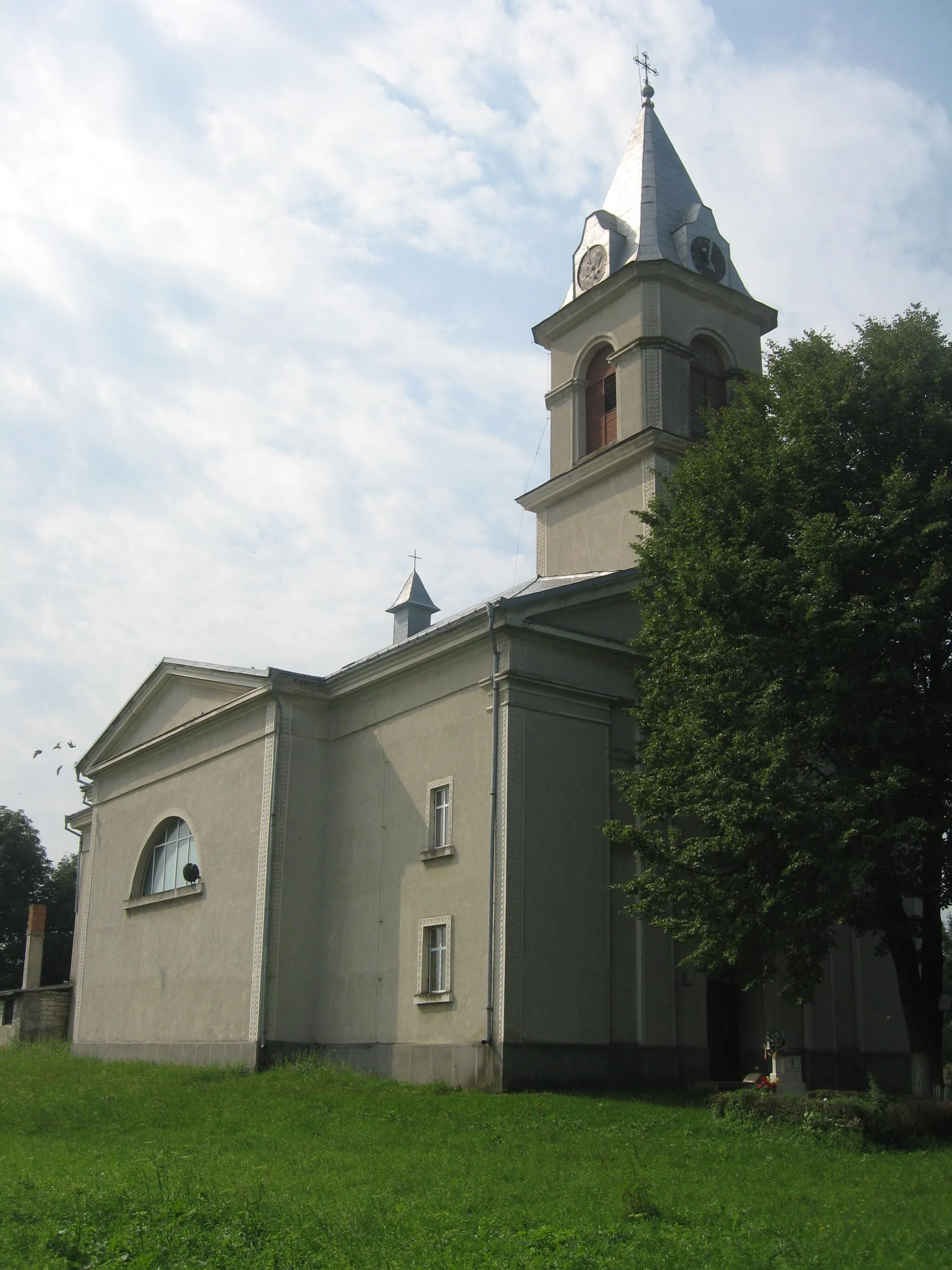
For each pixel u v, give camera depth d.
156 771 31.62
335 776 26.66
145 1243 10.00
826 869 16.58
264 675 26.89
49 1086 22.61
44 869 59.88
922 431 18.92
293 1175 13.40
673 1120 17.16
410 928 23.31
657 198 30.41
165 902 29.77
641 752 20.72
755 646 17.83
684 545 20.00
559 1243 9.88
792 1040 23.97
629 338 28.94
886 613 17.36
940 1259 9.45
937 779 17.70
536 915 21.28
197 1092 21.22
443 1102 18.97
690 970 23.00
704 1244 9.84
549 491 29.77
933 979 18.41
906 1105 15.54
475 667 23.06
